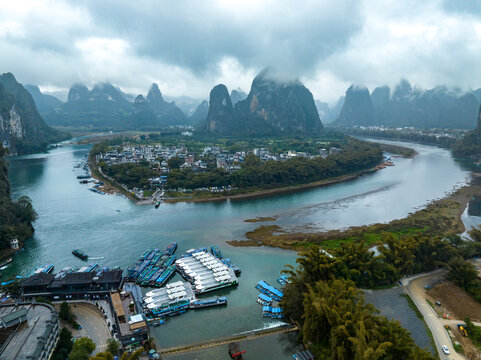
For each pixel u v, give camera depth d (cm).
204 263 12850
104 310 10075
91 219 19062
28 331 8100
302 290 10144
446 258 12419
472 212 19712
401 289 11319
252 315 10262
